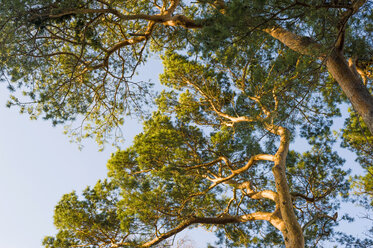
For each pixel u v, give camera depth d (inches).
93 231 373.4
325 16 188.9
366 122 187.9
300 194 399.2
